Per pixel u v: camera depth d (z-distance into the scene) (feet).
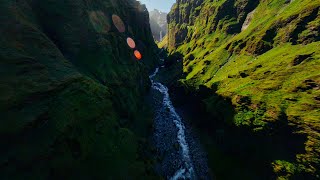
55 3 201.87
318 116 141.49
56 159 103.55
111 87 196.95
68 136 114.11
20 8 160.45
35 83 117.80
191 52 570.46
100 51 216.74
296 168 130.52
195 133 220.64
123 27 368.27
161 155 173.99
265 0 462.60
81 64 190.90
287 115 155.84
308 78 176.04
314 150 130.52
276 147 148.15
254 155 155.53
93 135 129.29
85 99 140.05
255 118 171.01
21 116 102.42
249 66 278.05
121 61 254.88
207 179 159.94
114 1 359.66
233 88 234.38
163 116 249.75
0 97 99.19
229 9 574.97
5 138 94.43
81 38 207.72
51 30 190.08
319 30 260.21
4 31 124.88
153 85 383.65
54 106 118.01
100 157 123.44
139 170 133.39
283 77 202.59
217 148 185.57
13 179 88.12
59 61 149.79
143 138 180.45
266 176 140.56
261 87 203.31
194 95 287.48
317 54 208.64
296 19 298.76
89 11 239.91
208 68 379.55
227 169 162.20
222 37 510.17
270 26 335.47
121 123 170.30
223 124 196.03
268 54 291.99
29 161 95.09
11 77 109.19
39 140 102.42
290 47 272.10
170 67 529.04
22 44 129.80
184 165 168.45
